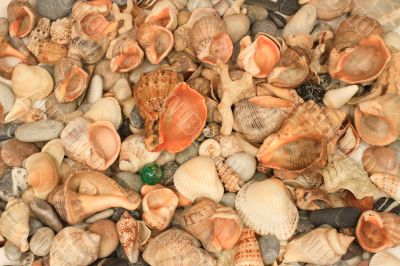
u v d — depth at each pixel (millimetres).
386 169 634
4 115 661
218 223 612
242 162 630
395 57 646
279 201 617
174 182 631
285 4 672
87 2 674
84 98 662
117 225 610
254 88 647
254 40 653
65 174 641
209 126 638
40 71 662
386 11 665
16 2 676
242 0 668
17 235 612
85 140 633
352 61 649
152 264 609
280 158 630
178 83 629
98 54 665
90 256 603
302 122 622
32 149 645
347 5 667
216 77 656
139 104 630
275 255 611
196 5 673
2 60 676
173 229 613
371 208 633
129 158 632
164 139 626
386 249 628
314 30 670
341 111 632
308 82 651
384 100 635
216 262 611
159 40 662
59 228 620
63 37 671
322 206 633
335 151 639
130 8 678
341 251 610
